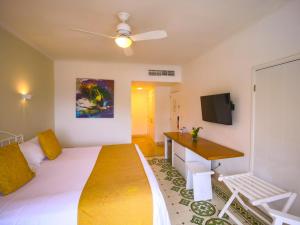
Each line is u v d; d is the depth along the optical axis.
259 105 1.99
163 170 3.21
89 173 1.81
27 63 2.65
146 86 5.48
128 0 1.62
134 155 2.44
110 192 1.41
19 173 1.52
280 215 1.27
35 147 2.16
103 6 1.71
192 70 3.71
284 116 1.69
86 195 1.36
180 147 2.98
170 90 5.48
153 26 2.13
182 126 4.30
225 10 1.78
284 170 1.70
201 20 1.99
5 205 1.22
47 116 3.39
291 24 1.62
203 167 2.45
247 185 1.72
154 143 5.61
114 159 2.26
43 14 1.87
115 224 1.26
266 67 1.89
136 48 2.94
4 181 1.37
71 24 2.10
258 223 1.78
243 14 1.85
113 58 3.57
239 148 2.32
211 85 2.98
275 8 1.74
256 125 2.03
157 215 1.34
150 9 1.76
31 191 1.43
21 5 1.70
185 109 4.11
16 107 2.38
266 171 1.90
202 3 1.66
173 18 1.95
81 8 1.75
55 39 2.56
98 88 3.88
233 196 1.81
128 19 1.95
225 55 2.60
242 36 2.25
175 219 1.86
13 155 1.55
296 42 1.58
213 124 2.91
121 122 4.03
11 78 2.27
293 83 1.61
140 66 4.06
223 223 1.79
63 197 1.32
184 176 2.82
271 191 1.59
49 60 3.48
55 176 1.74
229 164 2.55
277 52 1.76
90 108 3.86
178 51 3.10
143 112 7.29
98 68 3.89
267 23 1.88
